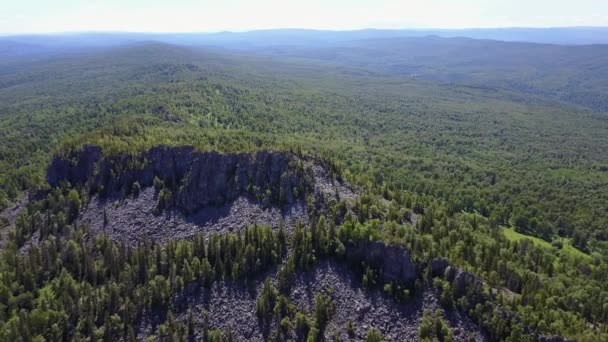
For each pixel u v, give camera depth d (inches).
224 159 5201.8
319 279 3912.4
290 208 4653.1
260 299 3764.8
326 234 4124.0
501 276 3782.0
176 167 5388.8
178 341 3624.5
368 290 3799.2
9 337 3575.3
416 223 4330.7
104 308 3885.3
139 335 3715.6
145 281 4116.6
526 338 3267.7
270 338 3577.8
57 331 3688.5
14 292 4146.2
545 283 3868.1
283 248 4188.0
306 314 3713.1
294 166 4948.3
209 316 3801.7
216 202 4975.4
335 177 4997.5
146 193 5265.8
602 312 3545.8
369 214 4409.5
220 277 4045.3
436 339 3435.0
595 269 4835.1
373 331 3474.4
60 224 5073.8
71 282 4133.9
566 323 3348.9
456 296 3636.8
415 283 3730.3
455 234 4242.1
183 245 4306.1
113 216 5088.6
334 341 3521.2
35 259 4419.3
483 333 3422.7
